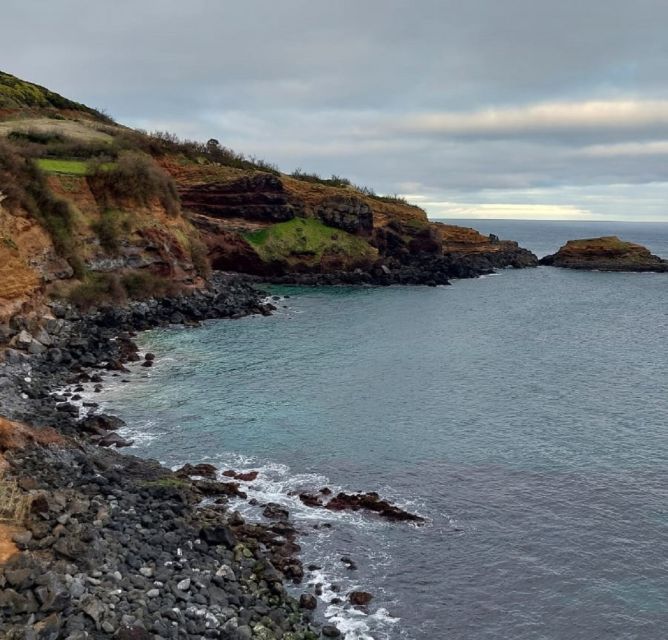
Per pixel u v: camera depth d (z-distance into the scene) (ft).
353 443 112.57
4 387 118.83
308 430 117.50
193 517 81.05
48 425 105.70
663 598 72.33
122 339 167.53
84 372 141.18
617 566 78.13
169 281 216.54
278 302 254.47
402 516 87.56
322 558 77.77
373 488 96.27
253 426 118.11
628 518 89.30
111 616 55.62
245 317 219.00
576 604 71.10
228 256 301.84
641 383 156.87
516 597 72.08
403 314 245.45
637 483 99.91
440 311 257.55
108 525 72.13
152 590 61.16
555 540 83.56
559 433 120.47
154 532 73.61
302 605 67.77
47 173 195.83
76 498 75.20
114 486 84.33
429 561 78.23
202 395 133.59
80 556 62.39
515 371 165.27
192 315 207.51
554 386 152.15
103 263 197.47
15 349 138.62
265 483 96.02
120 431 111.75
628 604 71.20
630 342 209.97
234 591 66.18
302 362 164.76
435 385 149.59
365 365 165.48
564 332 224.33
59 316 168.25
